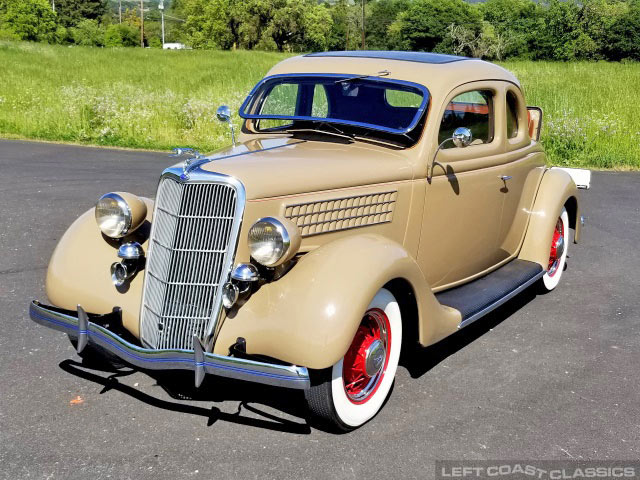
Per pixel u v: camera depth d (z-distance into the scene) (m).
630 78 22.56
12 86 18.39
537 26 82.44
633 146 13.53
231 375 3.09
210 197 3.33
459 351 4.63
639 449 3.42
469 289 4.80
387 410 3.76
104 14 161.25
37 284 5.50
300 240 3.28
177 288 3.39
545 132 13.61
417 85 4.32
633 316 5.38
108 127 14.05
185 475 3.06
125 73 24.31
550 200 5.55
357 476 3.11
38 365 4.13
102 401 3.72
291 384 3.03
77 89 16.92
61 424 3.46
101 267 3.80
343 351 3.11
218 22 103.62
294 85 4.64
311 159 3.79
